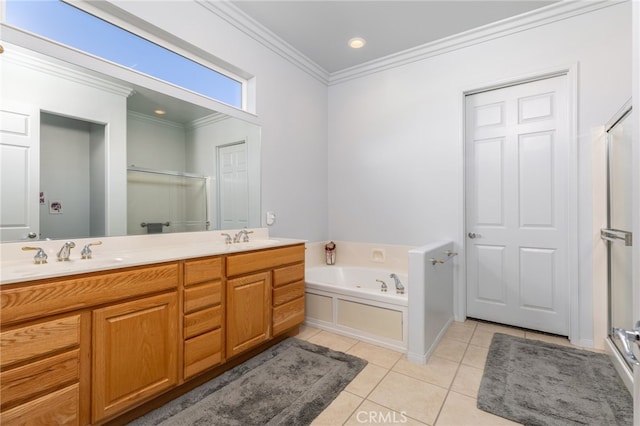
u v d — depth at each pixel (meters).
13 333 1.03
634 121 0.68
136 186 1.90
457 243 2.78
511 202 2.63
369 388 1.69
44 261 1.40
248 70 2.58
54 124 1.56
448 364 1.96
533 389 1.66
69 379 1.17
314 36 2.77
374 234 3.31
